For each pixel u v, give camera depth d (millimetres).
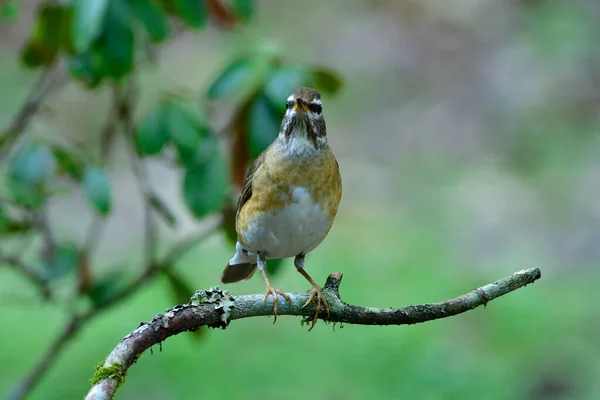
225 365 12477
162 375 12250
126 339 4848
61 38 7039
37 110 8234
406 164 19172
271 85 6766
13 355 12578
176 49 21703
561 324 13375
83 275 7902
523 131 19766
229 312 5191
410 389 11945
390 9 23484
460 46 22234
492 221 16844
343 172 18922
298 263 7281
